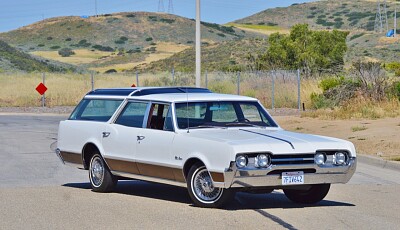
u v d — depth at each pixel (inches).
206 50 3491.6
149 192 474.9
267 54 2202.3
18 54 3336.6
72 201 437.4
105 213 396.5
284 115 1208.8
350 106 1066.7
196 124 430.3
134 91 466.9
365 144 732.0
